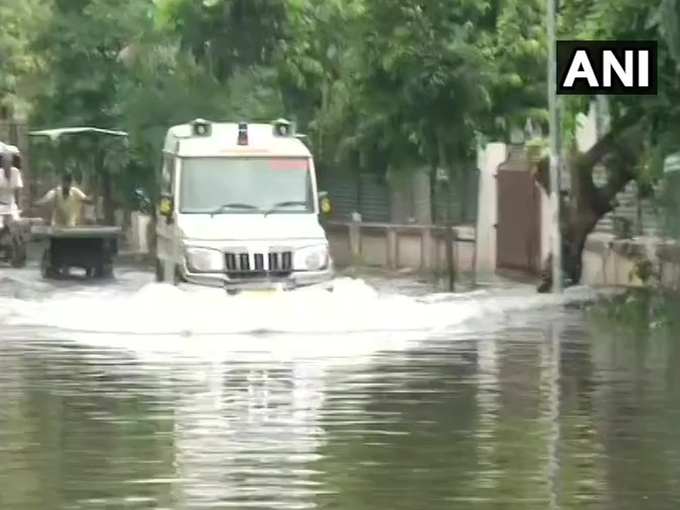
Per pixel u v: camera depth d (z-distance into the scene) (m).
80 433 14.56
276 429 14.76
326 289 26.16
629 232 31.44
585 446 13.84
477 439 14.20
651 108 26.64
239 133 27.92
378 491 12.09
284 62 38.06
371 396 16.73
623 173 29.78
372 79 33.47
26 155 50.91
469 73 32.75
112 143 46.47
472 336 22.83
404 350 21.02
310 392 17.03
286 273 25.98
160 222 29.05
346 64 35.66
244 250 25.94
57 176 49.66
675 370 18.81
